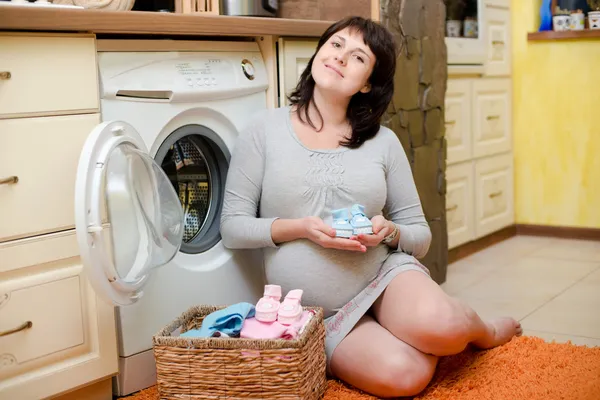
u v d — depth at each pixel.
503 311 2.53
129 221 1.67
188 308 1.93
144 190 1.75
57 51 1.60
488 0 3.49
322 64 1.91
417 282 1.82
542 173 3.77
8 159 1.52
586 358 1.95
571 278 2.96
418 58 2.67
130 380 1.80
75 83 1.64
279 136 1.94
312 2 2.54
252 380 1.62
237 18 1.94
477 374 1.85
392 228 1.88
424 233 1.99
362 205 1.90
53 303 1.62
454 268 3.19
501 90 3.69
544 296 2.71
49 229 1.61
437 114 2.81
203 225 2.09
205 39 2.06
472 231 3.48
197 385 1.65
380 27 1.96
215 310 1.86
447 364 1.93
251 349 1.61
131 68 1.79
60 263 1.64
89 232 1.50
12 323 1.55
